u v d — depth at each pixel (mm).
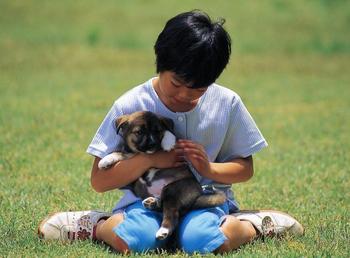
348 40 41406
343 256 8617
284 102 24625
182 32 8359
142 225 8586
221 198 8906
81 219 9406
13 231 9812
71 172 14109
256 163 15398
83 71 31250
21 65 31938
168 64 8430
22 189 12633
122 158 9062
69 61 33719
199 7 46562
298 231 9641
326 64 35625
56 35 39594
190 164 9156
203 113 9281
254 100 24938
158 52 8562
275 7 47469
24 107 22062
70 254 8664
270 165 15141
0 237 9516
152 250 8602
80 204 11617
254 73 32219
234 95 9469
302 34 42406
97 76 29922
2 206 11383
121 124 9047
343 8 47938
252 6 47344
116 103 9430
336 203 11945
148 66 33344
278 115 22047
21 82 27609
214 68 8406
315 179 13805
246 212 9641
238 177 9266
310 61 36250
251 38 40844
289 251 8758
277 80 30344
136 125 8906
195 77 8352
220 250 8586
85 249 8875
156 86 9320
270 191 12859
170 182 8852
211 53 8320
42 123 19516
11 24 41688
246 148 9438
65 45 37594
